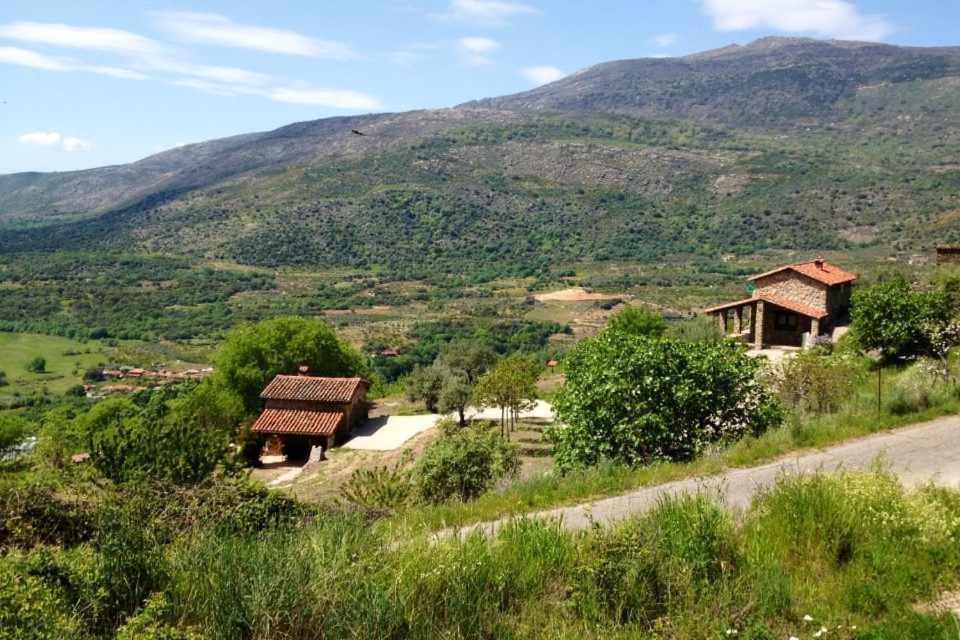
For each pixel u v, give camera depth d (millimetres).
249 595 4992
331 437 34125
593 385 13828
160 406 35906
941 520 6902
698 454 12484
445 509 9977
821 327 34906
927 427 12070
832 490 7391
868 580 6090
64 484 7941
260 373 40938
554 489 10758
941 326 20891
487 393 29672
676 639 5254
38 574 4906
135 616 4695
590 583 5871
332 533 6164
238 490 8273
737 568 6332
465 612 5492
